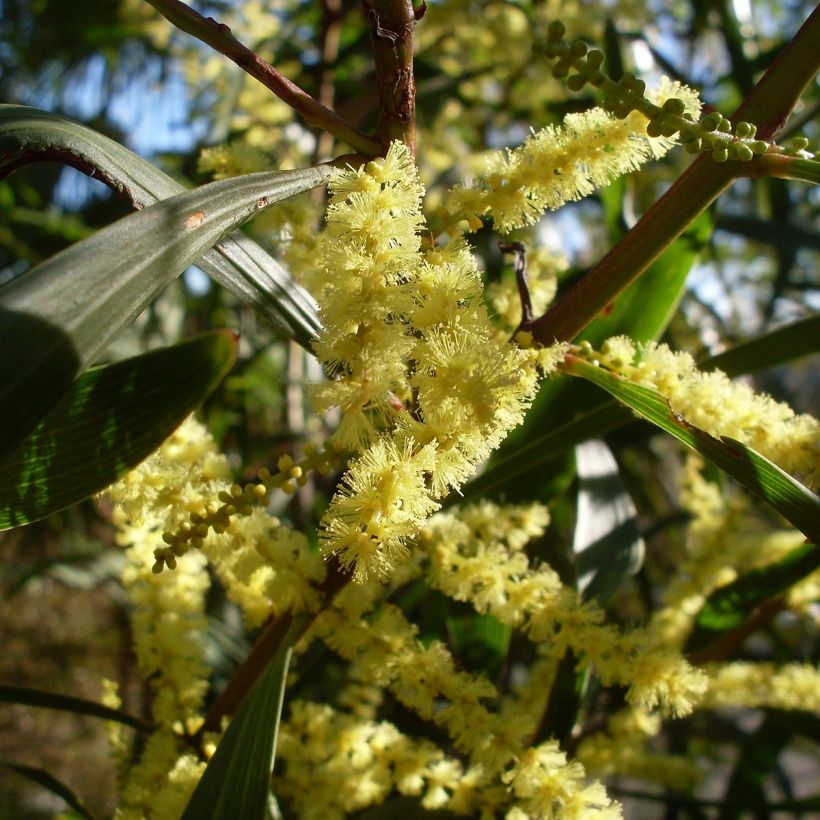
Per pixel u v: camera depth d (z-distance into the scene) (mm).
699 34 402
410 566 176
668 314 195
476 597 163
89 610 724
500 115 448
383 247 117
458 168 408
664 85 132
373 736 186
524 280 146
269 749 118
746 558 248
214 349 113
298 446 384
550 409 201
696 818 325
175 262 94
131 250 90
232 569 149
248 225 232
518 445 204
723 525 252
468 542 174
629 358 146
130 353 346
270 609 175
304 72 417
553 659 197
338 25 423
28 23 485
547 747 154
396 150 120
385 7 122
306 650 228
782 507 135
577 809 150
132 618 182
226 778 117
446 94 418
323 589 147
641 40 405
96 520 457
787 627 342
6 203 389
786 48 133
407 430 118
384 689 234
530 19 426
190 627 180
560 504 238
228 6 432
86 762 718
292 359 398
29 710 729
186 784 149
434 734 232
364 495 114
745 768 280
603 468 235
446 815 178
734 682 232
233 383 406
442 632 251
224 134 350
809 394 561
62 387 80
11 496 116
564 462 217
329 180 120
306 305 150
